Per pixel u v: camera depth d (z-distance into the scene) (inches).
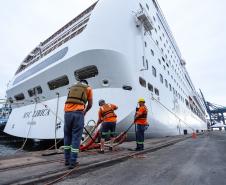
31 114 576.1
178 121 882.8
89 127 308.3
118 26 494.6
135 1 621.3
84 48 443.2
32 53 852.6
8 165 141.1
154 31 785.6
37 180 105.3
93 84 446.3
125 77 452.8
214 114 3181.6
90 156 192.1
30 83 600.4
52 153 205.0
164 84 752.3
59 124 468.1
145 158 190.9
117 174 123.9
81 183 104.4
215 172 122.3
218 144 317.1
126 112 427.8
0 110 1116.5
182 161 165.9
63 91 494.9
